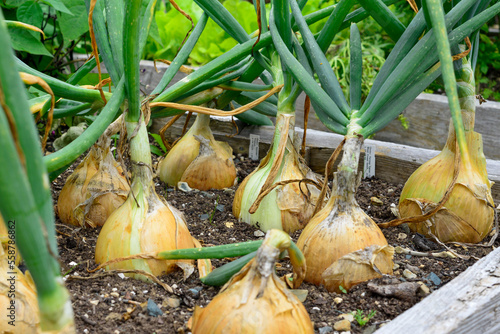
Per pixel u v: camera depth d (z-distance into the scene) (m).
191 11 2.89
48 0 1.67
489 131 2.26
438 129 2.37
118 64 1.17
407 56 1.11
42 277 0.59
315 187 1.45
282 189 1.41
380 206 1.67
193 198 1.69
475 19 1.17
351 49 1.25
